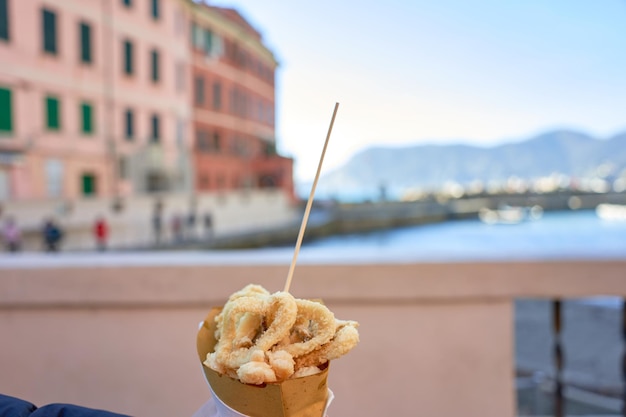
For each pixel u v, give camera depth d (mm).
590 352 6656
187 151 30281
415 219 49219
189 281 1702
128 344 1755
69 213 22219
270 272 1691
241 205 32719
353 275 1684
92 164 24594
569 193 65500
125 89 26281
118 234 24172
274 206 36406
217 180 33125
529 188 66000
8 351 1770
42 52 22484
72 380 1766
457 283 1680
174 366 1746
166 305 1738
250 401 599
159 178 28078
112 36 25578
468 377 1720
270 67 40812
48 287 1717
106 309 1755
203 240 25688
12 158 21219
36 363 1766
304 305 667
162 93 28453
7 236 18500
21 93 21703
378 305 1718
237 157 35375
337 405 1729
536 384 4387
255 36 38250
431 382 1727
